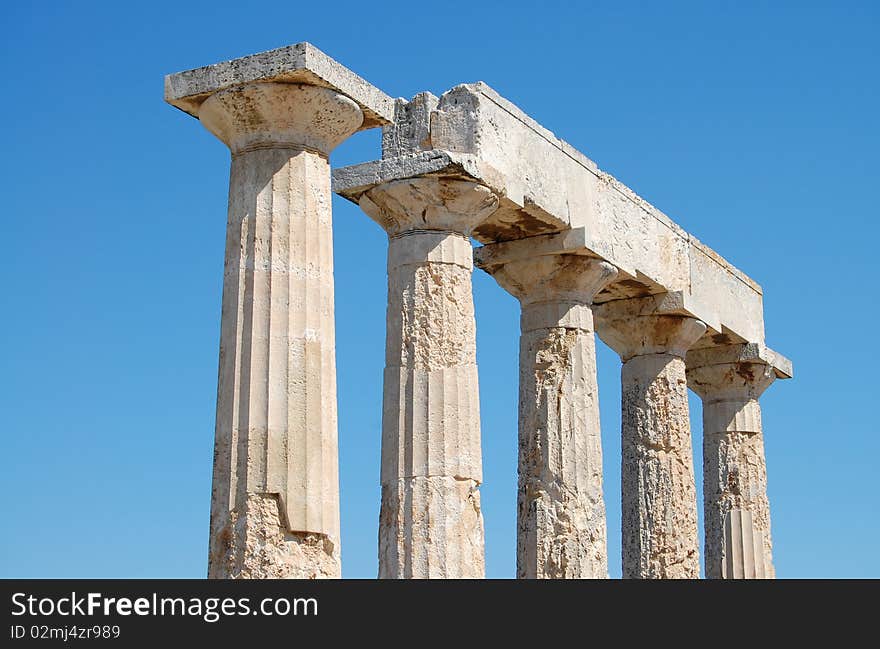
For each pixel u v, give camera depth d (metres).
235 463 20.25
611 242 29.80
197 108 21.72
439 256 25.66
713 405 36.03
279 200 20.97
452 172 25.30
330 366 20.95
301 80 20.92
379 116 21.98
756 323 36.16
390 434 25.20
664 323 32.03
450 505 24.80
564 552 27.72
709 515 35.69
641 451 31.73
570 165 28.89
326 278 21.16
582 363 28.75
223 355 20.86
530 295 29.05
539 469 28.25
